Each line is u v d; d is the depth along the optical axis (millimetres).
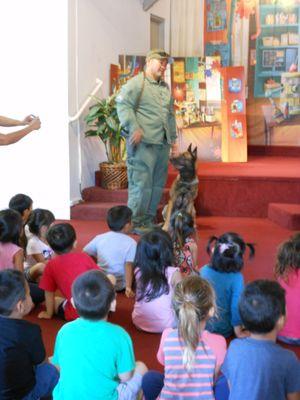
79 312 2018
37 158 5480
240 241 2859
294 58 7672
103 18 6008
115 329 2012
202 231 5012
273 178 5633
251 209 5738
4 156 5551
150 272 2955
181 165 4727
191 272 3361
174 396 1939
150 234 2980
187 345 1938
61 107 5336
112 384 1968
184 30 7891
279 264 2891
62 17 5176
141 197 4715
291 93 7746
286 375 1752
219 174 5809
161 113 4645
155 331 3025
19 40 5316
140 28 7102
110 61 6266
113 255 3529
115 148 5719
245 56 7805
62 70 5270
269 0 7609
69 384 1953
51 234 3115
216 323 2867
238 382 1767
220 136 6922
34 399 2197
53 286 3176
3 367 2055
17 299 2094
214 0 7770
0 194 5648
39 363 2172
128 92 4473
